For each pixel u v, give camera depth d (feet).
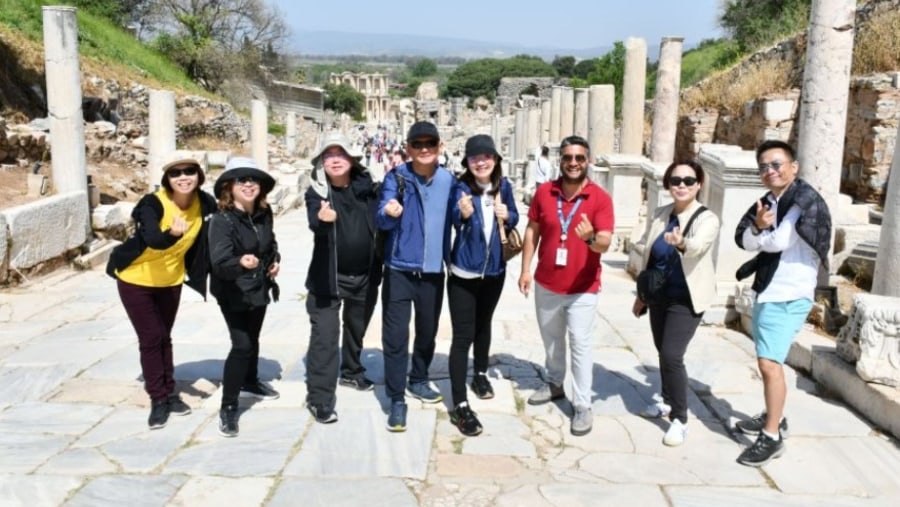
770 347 15.11
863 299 18.02
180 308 27.89
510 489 14.17
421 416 17.37
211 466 14.98
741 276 16.24
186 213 16.40
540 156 62.49
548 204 16.53
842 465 15.20
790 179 15.10
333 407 17.03
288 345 23.00
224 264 15.48
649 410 17.61
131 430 16.70
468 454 15.61
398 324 16.38
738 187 24.93
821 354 19.39
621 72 140.26
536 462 15.29
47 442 16.08
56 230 33.63
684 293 15.92
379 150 173.37
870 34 47.37
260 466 14.98
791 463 15.26
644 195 53.16
